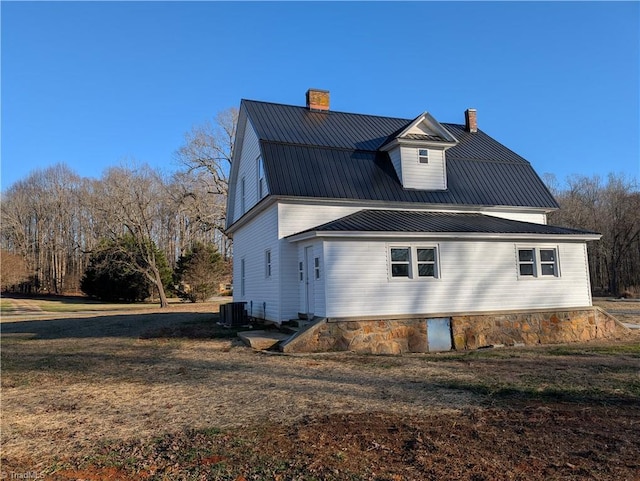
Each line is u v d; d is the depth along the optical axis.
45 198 61.81
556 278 15.27
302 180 15.55
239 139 20.89
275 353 12.08
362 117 20.58
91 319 23.47
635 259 42.03
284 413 6.45
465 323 14.05
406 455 4.82
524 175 19.08
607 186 45.81
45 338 16.56
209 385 8.39
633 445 5.04
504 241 14.81
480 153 19.72
